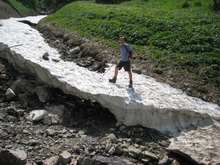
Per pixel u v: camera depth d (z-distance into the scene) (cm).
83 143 792
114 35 1777
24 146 751
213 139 761
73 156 710
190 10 2162
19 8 3903
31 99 1105
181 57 1318
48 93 1102
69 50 1686
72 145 777
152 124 900
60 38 2002
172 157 747
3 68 1363
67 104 1074
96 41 1705
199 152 711
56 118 955
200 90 1049
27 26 2497
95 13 2419
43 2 5503
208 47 1358
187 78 1141
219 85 1075
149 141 830
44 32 2252
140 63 1334
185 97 1003
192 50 1378
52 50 1598
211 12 2027
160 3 2736
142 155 747
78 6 3200
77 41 1773
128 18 2033
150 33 1684
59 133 858
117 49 1527
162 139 838
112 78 1119
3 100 1092
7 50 1438
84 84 1045
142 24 1847
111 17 2192
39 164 674
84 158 689
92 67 1345
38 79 1245
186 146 748
